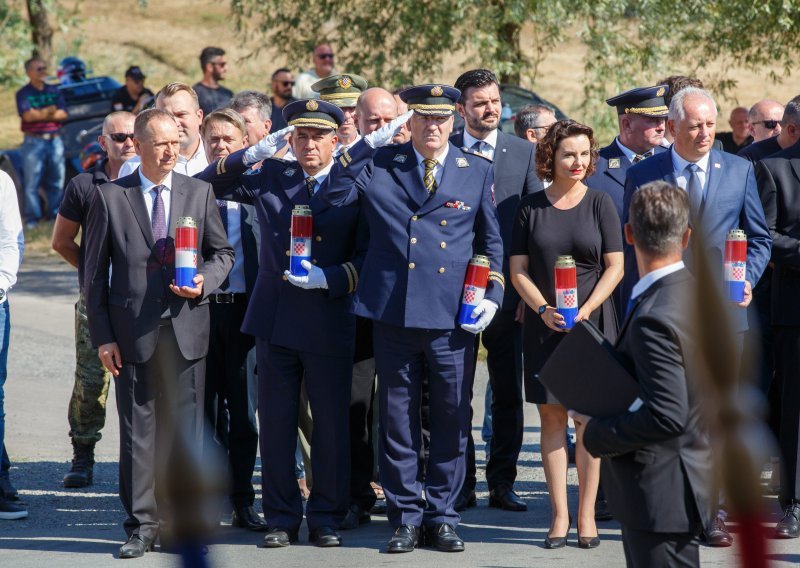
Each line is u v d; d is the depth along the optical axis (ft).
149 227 32.68
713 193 32.60
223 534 35.17
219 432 38.42
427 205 32.27
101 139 39.83
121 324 32.45
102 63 181.47
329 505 33.63
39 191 116.37
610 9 92.27
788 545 32.32
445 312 32.04
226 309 36.09
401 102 41.50
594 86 100.32
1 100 171.22
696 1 91.09
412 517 32.58
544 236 32.99
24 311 82.94
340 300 33.47
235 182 34.47
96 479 43.80
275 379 33.50
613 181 37.58
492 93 38.06
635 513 20.04
